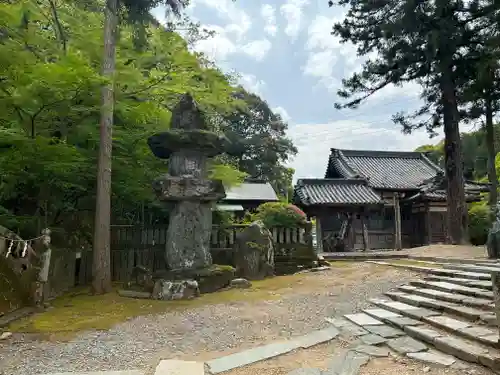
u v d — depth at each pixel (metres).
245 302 8.86
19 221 11.08
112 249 12.89
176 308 8.34
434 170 27.89
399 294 8.68
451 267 10.82
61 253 10.20
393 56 17.98
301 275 12.74
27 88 8.51
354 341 5.93
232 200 24.83
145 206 15.42
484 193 25.70
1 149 9.82
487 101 17.91
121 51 11.66
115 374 4.68
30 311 7.89
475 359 4.80
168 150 10.59
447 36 15.87
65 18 11.10
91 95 9.72
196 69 12.10
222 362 5.12
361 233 24.20
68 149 9.65
